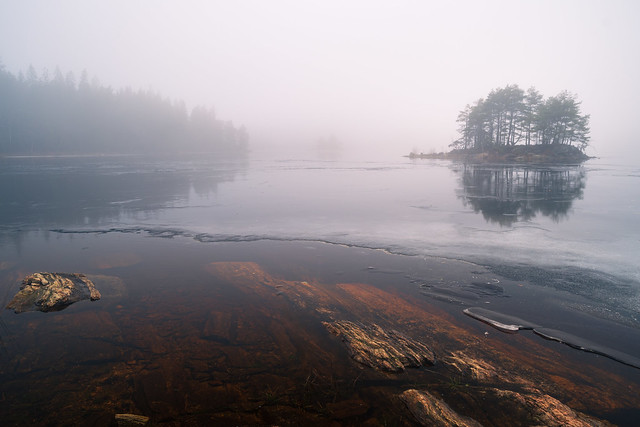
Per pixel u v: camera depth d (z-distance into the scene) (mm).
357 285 8969
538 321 7141
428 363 5895
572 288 8664
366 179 35312
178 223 16219
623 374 5523
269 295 8570
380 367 5777
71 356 6207
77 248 12617
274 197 23797
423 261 10727
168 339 6723
